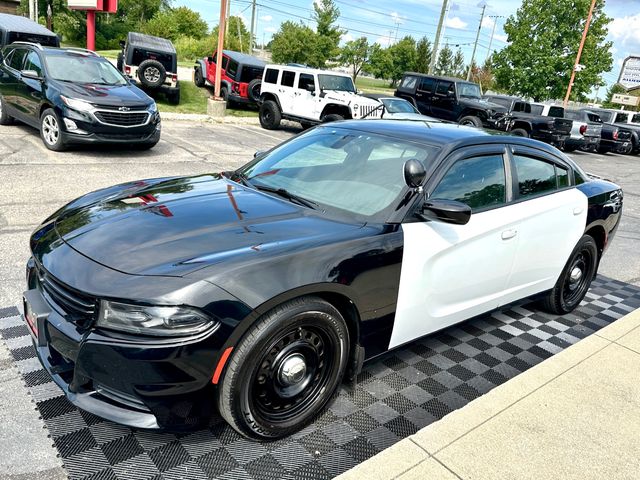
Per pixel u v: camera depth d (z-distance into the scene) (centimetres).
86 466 239
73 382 241
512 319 462
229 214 293
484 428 272
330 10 4797
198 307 224
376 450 270
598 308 511
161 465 244
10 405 275
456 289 336
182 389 229
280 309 244
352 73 7325
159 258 245
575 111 2227
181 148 1107
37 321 254
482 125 1777
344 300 275
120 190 344
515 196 376
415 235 300
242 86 1838
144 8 7088
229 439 266
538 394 307
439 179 323
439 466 242
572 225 422
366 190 323
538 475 243
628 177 1642
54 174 767
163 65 1714
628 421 289
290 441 271
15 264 453
